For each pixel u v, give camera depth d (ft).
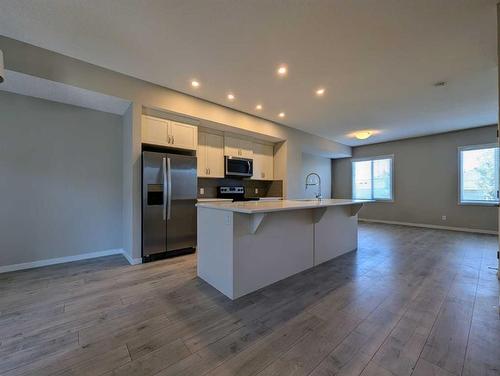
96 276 8.89
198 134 13.99
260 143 17.39
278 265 8.49
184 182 11.71
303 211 9.56
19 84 8.63
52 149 10.37
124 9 6.23
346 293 7.47
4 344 5.00
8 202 9.44
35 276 8.89
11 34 7.32
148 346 4.96
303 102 12.76
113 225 12.01
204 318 6.03
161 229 11.00
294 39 7.45
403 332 5.43
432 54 8.25
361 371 4.27
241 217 7.27
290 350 4.84
